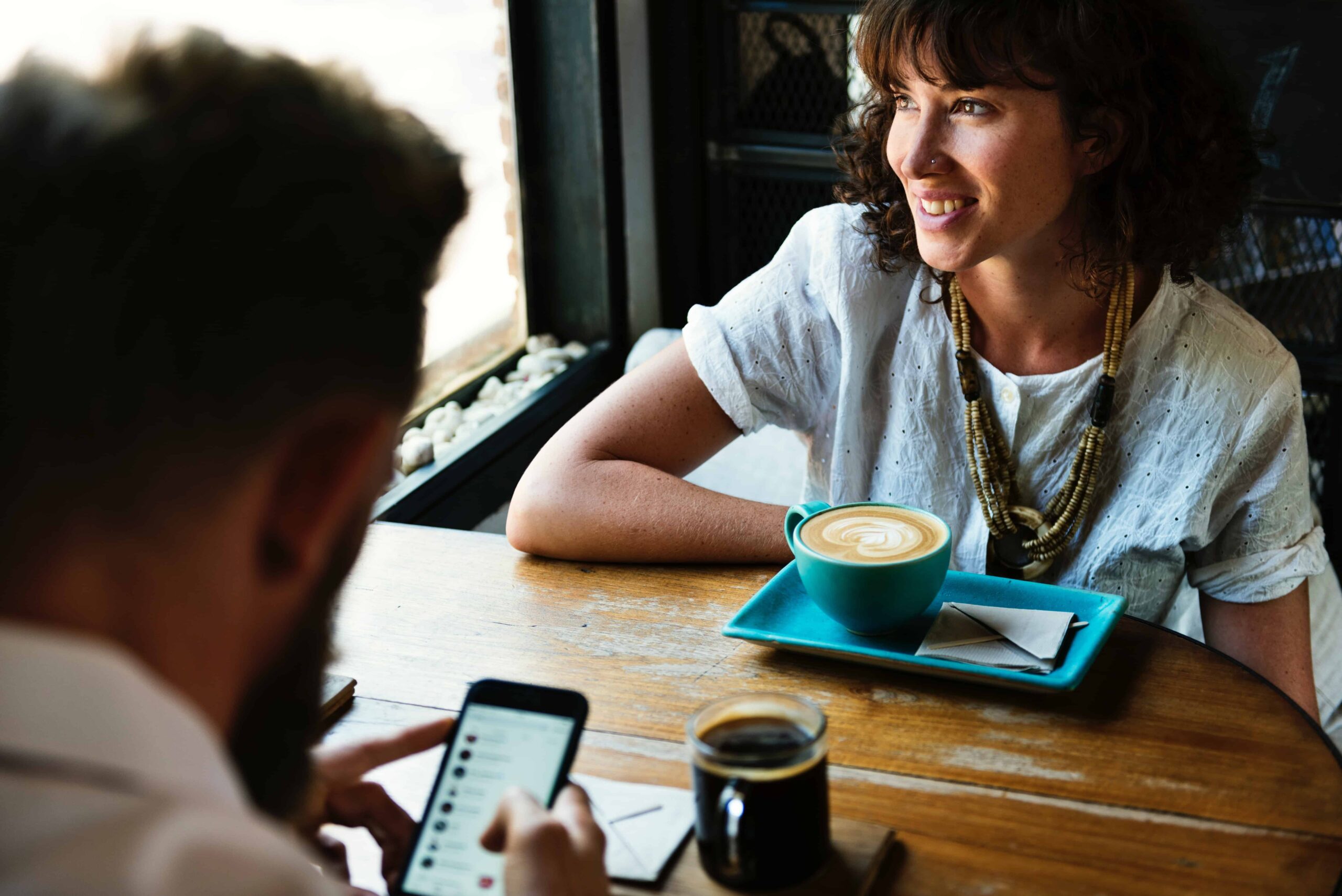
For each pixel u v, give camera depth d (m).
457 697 0.99
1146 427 1.30
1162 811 0.81
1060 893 0.74
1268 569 1.29
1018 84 1.12
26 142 0.38
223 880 0.34
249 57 0.43
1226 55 2.15
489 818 0.70
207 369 0.39
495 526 2.31
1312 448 2.40
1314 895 0.73
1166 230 1.22
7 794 0.32
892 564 0.97
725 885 0.74
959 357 1.34
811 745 0.73
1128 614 1.23
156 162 0.38
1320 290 2.29
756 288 1.45
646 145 2.61
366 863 0.80
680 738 0.92
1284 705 0.93
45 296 0.37
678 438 1.40
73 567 0.38
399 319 0.45
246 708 0.49
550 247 2.69
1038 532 1.33
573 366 2.62
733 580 1.17
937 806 0.83
